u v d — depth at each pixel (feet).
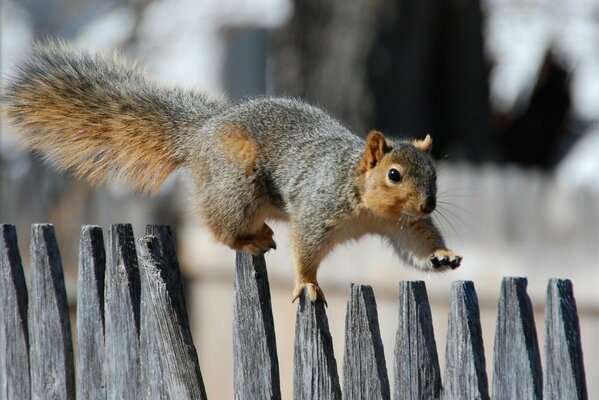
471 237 56.44
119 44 113.60
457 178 57.31
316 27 78.64
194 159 35.06
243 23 107.86
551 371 23.82
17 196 68.59
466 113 86.58
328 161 33.71
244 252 26.81
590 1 100.58
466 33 86.12
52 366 29.73
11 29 128.77
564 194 54.34
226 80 109.60
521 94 93.86
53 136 35.58
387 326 55.93
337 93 78.07
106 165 35.91
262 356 26.58
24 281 30.60
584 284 51.96
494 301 54.24
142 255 27.40
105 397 28.71
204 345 63.46
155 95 36.58
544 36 97.66
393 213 32.99
